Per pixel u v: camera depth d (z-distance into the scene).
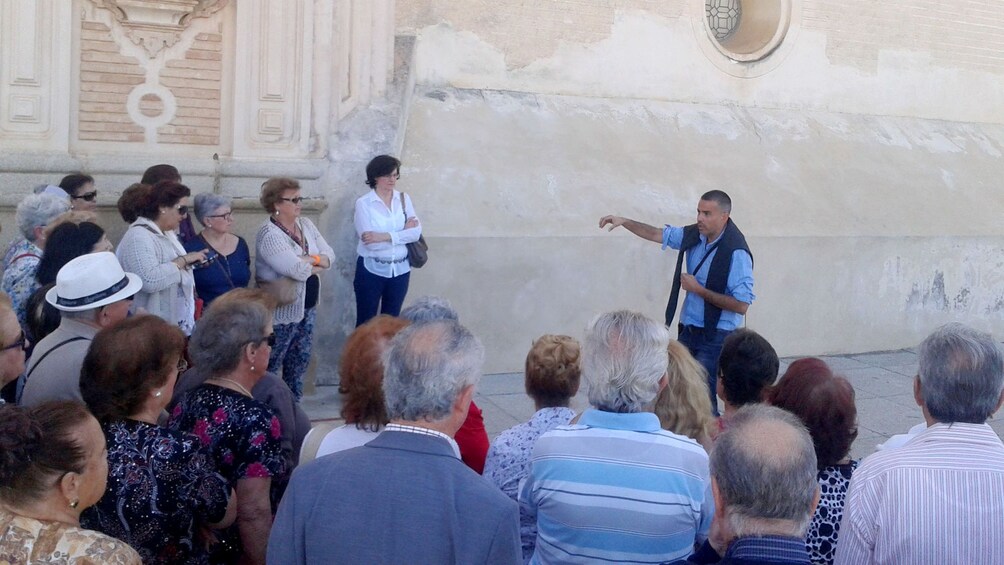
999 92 11.84
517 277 7.89
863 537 2.54
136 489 2.68
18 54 6.52
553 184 8.32
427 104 8.42
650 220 8.47
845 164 10.11
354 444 2.90
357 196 7.57
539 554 2.77
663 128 9.45
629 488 2.63
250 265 7.11
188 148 7.14
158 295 5.36
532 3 9.05
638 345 2.76
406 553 2.12
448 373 2.24
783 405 3.12
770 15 10.48
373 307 7.02
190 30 7.05
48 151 6.66
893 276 9.51
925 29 11.27
